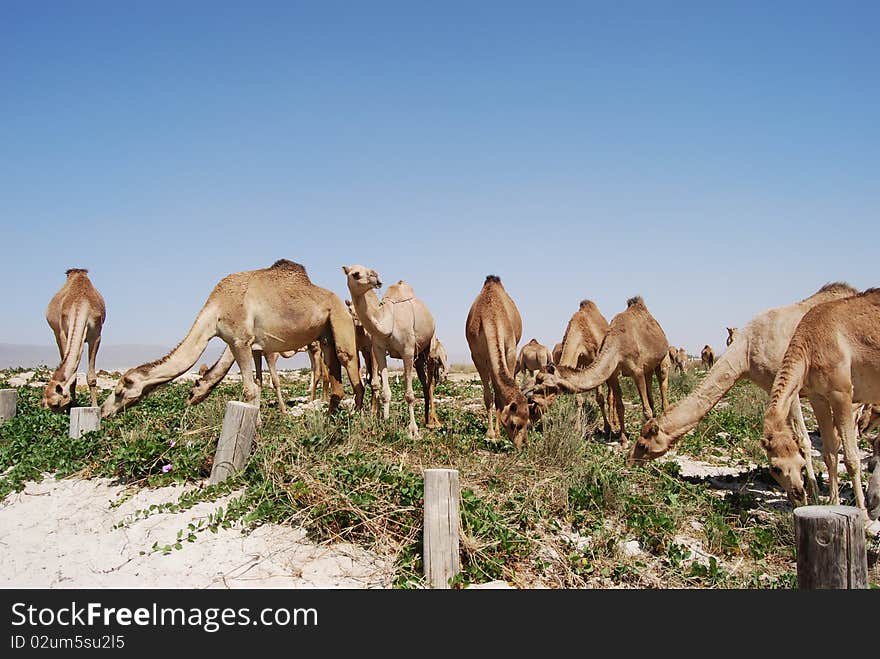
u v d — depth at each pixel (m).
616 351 10.55
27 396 13.17
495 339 9.35
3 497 7.22
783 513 7.15
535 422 9.92
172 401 12.55
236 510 6.23
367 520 5.92
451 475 5.41
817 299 8.36
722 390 8.29
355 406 10.47
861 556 4.41
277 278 9.91
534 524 6.37
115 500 6.89
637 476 7.82
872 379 7.28
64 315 11.91
